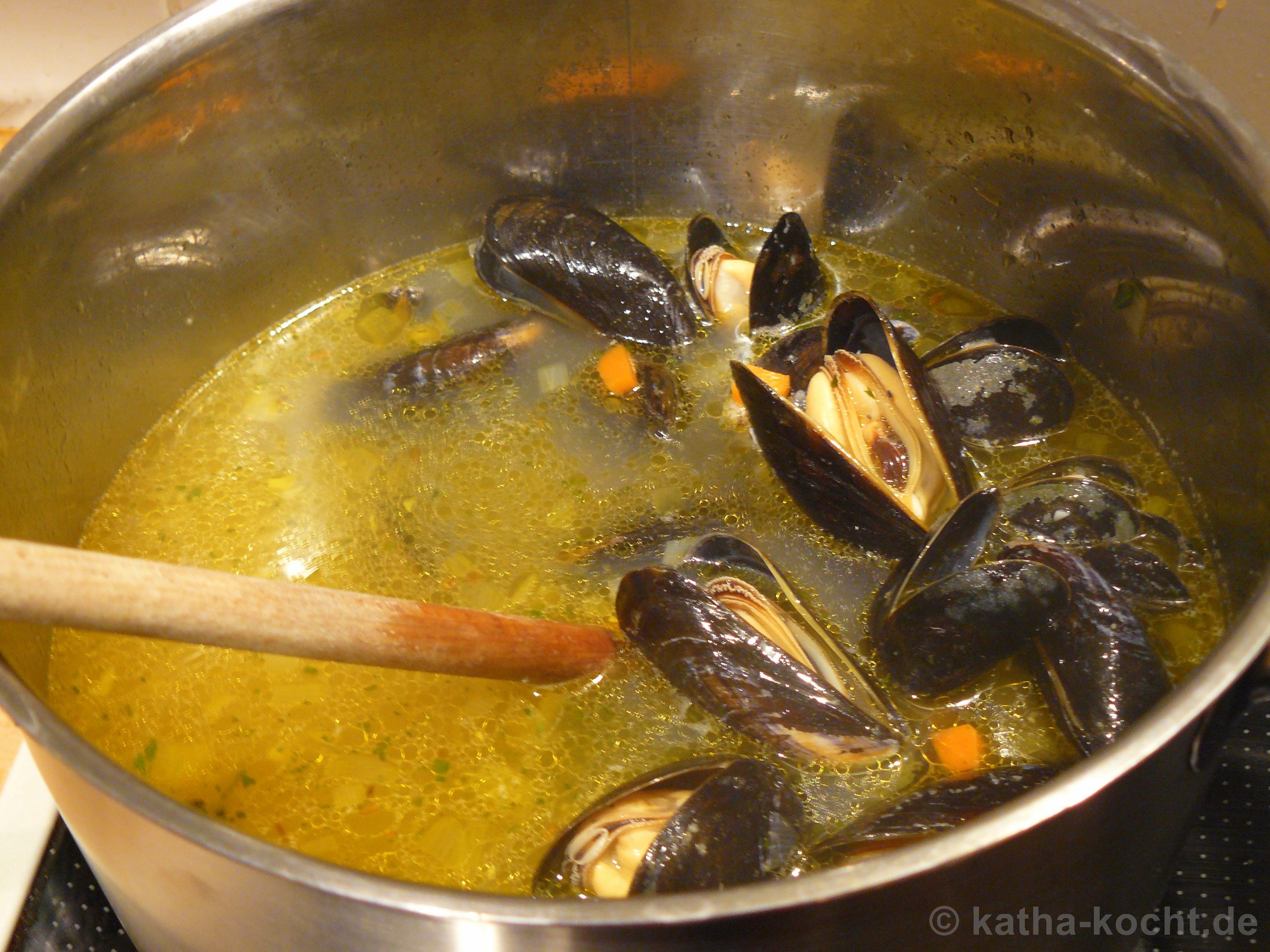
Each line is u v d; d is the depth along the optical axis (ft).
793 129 1.18
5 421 0.91
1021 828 0.59
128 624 0.61
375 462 1.06
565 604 0.96
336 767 0.87
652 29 1.11
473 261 1.23
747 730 0.84
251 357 1.16
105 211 0.97
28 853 0.83
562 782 0.85
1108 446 1.05
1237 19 1.11
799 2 1.07
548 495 1.03
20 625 0.89
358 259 1.20
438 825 0.84
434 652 0.76
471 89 1.13
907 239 1.20
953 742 0.85
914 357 1.01
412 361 1.12
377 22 1.04
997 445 1.05
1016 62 1.01
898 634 0.87
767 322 1.13
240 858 0.59
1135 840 0.68
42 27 1.29
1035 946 0.69
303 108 1.07
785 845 0.77
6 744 0.90
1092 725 0.83
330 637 0.69
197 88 0.99
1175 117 0.91
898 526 0.93
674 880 0.74
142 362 1.06
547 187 1.23
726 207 1.25
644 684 0.89
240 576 0.66
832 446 0.94
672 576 0.89
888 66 1.09
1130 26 0.93
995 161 1.09
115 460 1.06
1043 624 0.85
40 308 0.94
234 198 1.08
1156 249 0.99
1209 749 0.67
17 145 0.89
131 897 0.71
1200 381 0.98
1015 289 1.15
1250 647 0.64
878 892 0.58
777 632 0.89
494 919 0.57
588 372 1.12
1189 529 1.00
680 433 1.07
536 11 1.08
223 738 0.89
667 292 1.14
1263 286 0.87
